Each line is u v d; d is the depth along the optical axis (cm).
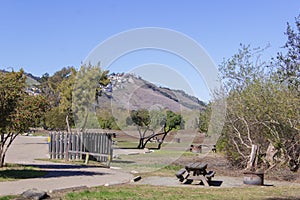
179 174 1090
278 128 1473
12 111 1042
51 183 974
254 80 1588
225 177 1315
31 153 2002
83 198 775
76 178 1105
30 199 736
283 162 1452
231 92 1669
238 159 1562
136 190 925
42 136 3991
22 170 1193
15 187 886
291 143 1458
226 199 836
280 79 816
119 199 780
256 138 1548
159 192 909
